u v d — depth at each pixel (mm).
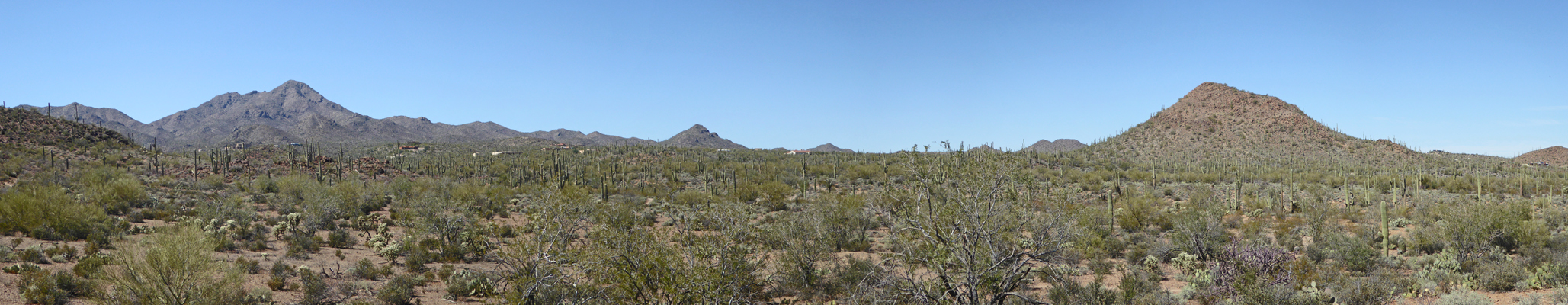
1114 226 39875
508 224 39219
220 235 27156
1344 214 45281
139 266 14500
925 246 14641
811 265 21188
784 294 19672
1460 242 24250
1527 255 23328
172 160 82312
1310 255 25812
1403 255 26750
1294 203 53375
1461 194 64438
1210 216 26812
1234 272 16781
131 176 52469
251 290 18328
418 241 29719
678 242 15008
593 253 14211
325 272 22531
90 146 82875
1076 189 27516
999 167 15656
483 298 19438
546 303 14367
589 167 108812
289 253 26922
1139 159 150500
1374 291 16078
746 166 109438
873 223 37625
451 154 165125
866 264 20266
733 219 16156
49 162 68000
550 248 14773
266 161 86562
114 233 30141
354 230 40500
